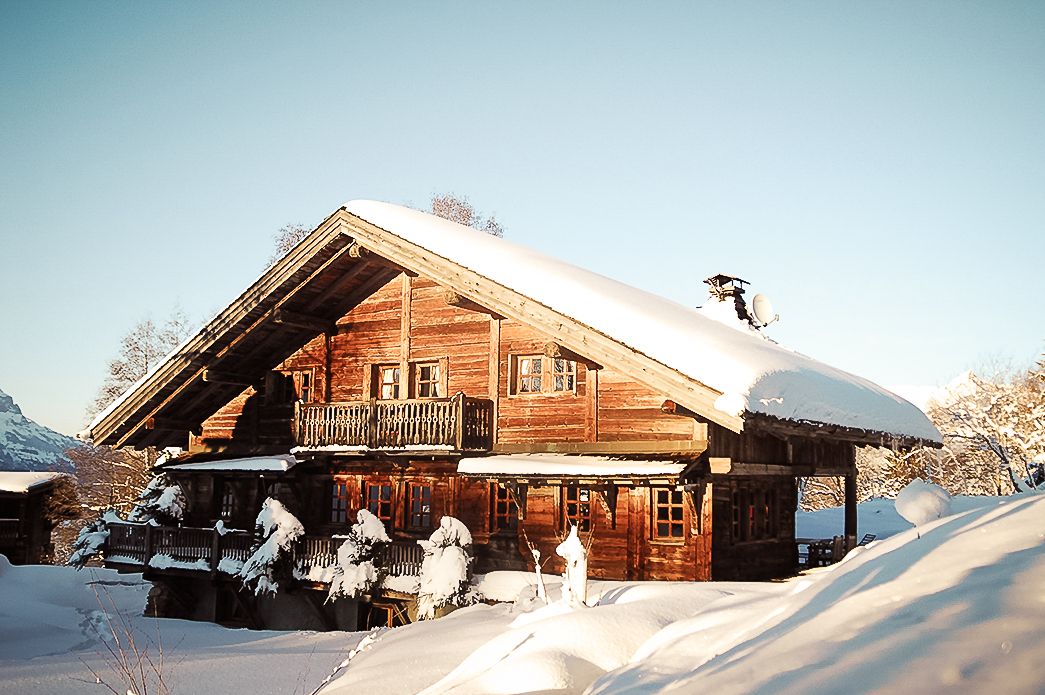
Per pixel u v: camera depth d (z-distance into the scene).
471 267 16.84
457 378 19.11
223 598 21.70
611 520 17.00
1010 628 3.79
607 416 16.86
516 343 18.39
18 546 37.59
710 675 4.98
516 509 18.48
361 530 18.00
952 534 6.06
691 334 15.59
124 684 13.14
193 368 21.44
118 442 23.05
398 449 18.28
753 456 17.47
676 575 16.09
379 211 18.39
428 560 16.95
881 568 5.98
